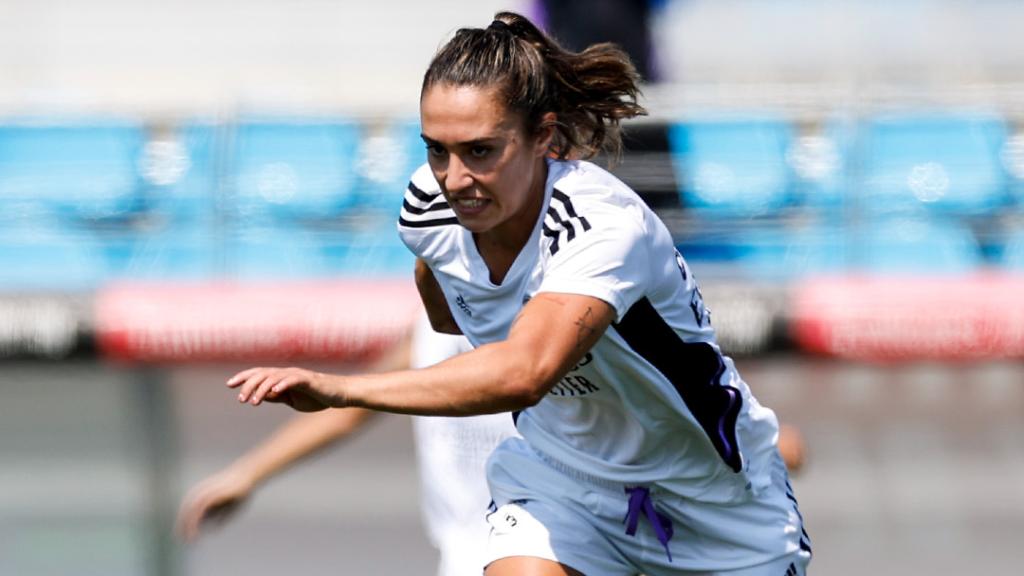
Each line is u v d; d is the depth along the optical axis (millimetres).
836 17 37562
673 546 10117
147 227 24531
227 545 25906
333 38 37406
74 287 21828
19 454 25766
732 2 37375
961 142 24594
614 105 8930
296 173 24828
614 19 22016
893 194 24203
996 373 24812
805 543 10438
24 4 37094
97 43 37094
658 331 9023
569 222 8484
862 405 25031
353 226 24109
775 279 21141
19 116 25484
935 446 25078
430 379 7824
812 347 20609
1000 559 25219
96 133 25625
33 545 25844
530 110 8320
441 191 8945
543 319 8148
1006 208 24312
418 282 9820
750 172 24047
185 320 21062
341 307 20984
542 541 9734
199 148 25094
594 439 9828
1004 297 20453
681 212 22891
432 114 8203
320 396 7695
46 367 21219
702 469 9750
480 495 11992
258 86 36812
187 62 37062
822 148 24016
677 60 36938
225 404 25609
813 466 25203
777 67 37000
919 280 20797
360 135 25062
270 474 12945
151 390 25734
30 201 25109
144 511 25750
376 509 26109
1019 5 37656
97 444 25734
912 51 37469
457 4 37688
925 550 25172
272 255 23984
